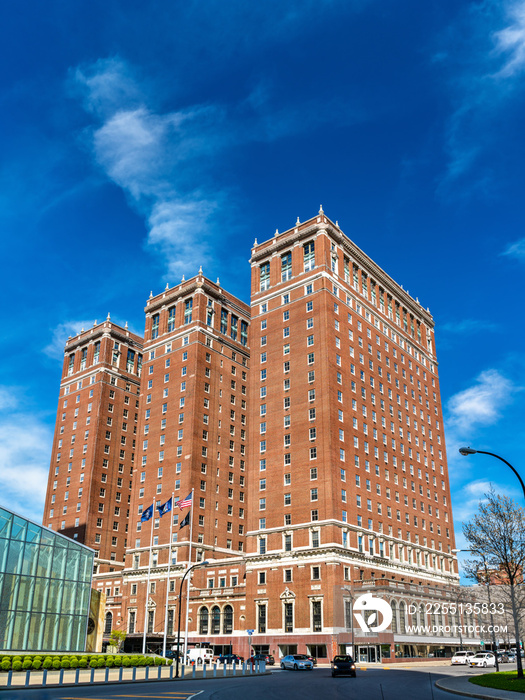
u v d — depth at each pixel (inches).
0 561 2252.7
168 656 3213.6
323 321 3853.3
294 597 3395.7
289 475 3681.1
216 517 4404.5
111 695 1318.9
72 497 5270.7
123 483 5418.3
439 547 4537.4
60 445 5600.4
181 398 4613.7
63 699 1202.6
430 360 5221.5
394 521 4023.1
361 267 4451.3
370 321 4399.6
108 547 5123.0
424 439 4761.3
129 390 5733.3
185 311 4928.6
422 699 1252.5
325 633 3201.3
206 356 4746.6
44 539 2413.9
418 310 5221.5
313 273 4018.2
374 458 3983.8
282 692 1425.9
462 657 3085.6
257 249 4451.3
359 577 3481.8
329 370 3747.5
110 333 5718.5
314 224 4146.2
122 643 3868.1
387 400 4357.8
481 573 2416.3
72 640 2409.0
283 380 3927.2
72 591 2465.6
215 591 3853.3
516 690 1362.0
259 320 4224.9
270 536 3641.7
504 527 2245.3
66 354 6013.8
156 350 4972.9
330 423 3617.1
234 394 4909.0
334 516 3417.8
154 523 4389.8
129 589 4328.3
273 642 3403.1
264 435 3897.6
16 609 2250.2
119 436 5521.7
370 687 1588.3
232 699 1243.8
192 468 4345.5
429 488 4626.0
